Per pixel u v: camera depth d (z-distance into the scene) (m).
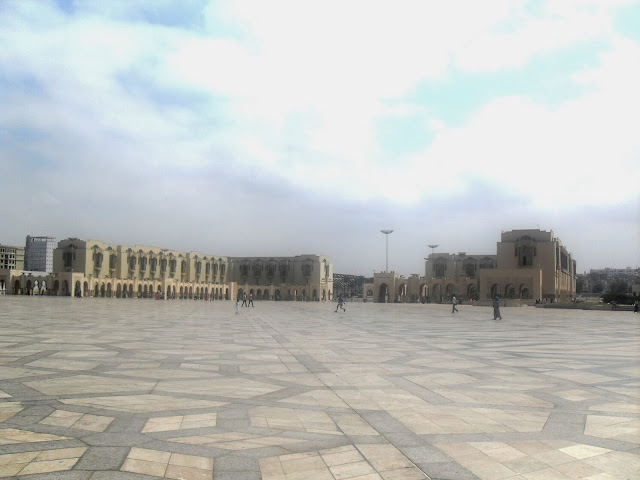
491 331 25.59
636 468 5.45
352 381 10.33
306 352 15.16
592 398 8.90
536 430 6.84
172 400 8.30
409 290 119.06
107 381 9.88
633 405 8.36
